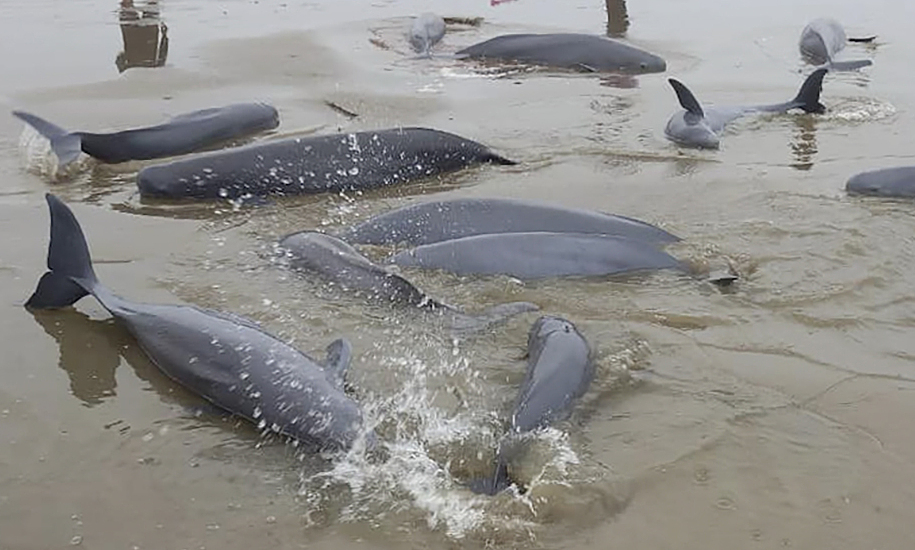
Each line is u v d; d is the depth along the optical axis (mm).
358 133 9195
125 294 6598
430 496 4629
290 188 8828
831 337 6082
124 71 12867
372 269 6656
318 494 4684
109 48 14164
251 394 5258
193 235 7719
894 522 4457
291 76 12914
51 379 5680
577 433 5098
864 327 6195
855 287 6672
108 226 7887
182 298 6559
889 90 12211
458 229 7523
